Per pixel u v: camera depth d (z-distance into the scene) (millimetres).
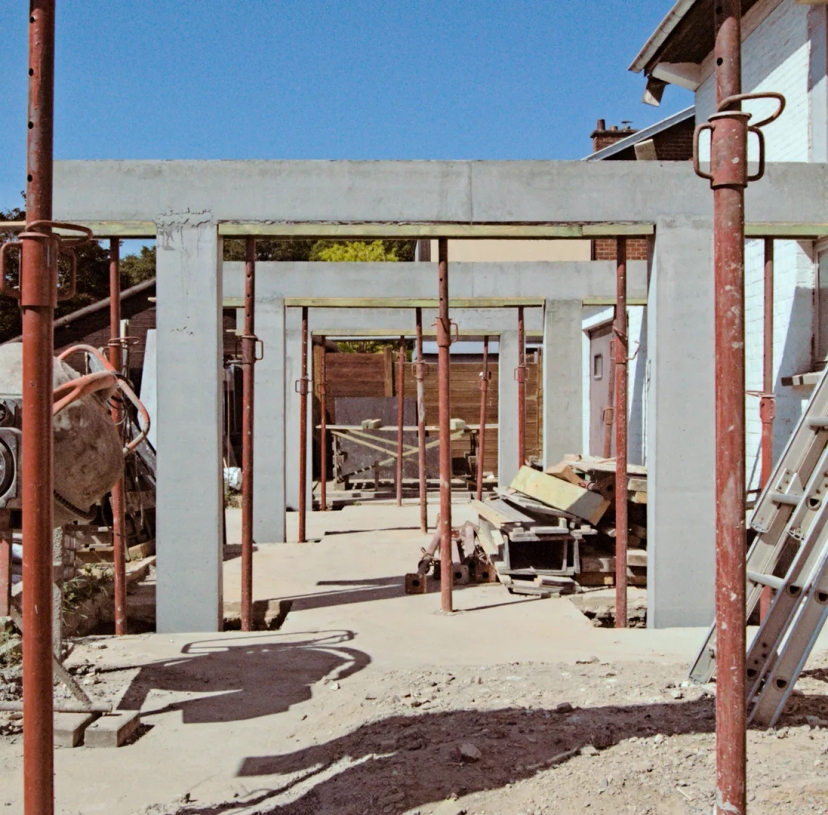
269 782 3533
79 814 3270
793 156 8547
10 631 5020
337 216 6395
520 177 6461
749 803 3105
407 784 3324
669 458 6398
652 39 10516
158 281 6305
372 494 15906
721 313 2641
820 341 8312
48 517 2559
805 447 4688
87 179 6301
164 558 6266
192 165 6332
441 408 6738
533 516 7867
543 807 3125
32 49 2523
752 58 9422
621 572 6527
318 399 17641
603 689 4496
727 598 2676
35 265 2518
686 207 6457
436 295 11539
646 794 3182
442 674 4941
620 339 6586
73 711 4121
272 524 10773
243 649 5664
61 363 4098
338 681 4895
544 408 11562
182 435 6285
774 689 3871
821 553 3996
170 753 3871
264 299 11062
